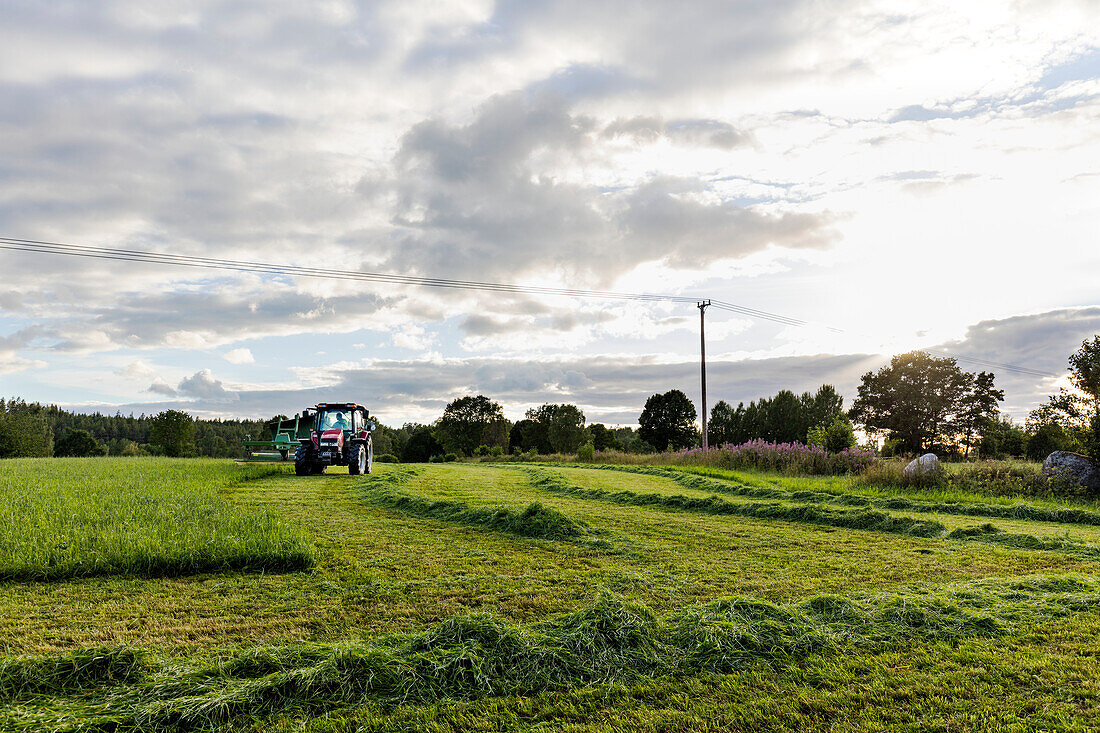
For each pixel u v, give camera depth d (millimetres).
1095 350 14078
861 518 8961
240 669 3342
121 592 5027
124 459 23766
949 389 45375
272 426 23859
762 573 5859
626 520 9164
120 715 2824
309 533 7637
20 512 8133
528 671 3395
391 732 2820
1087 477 12633
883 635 3922
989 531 8195
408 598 4879
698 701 3129
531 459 36344
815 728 2863
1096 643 3795
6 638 3998
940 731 2818
